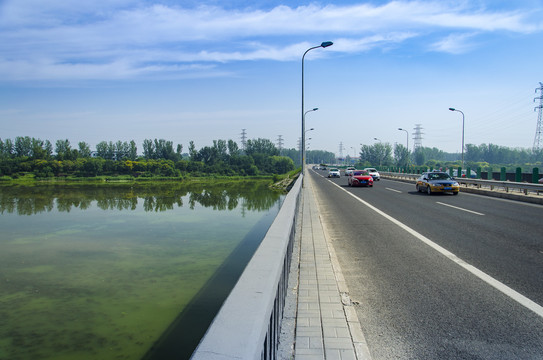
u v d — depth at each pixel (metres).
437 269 6.32
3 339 7.28
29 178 86.31
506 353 3.49
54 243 16.91
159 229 20.16
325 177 57.75
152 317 8.23
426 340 3.76
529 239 8.73
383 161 153.38
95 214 27.52
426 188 23.02
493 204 16.52
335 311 4.37
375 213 13.88
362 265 6.66
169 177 96.25
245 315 1.93
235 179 102.00
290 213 6.50
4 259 13.99
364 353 3.38
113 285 10.63
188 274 11.55
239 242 16.38
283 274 4.16
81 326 7.85
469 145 147.00
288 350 3.39
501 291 5.18
